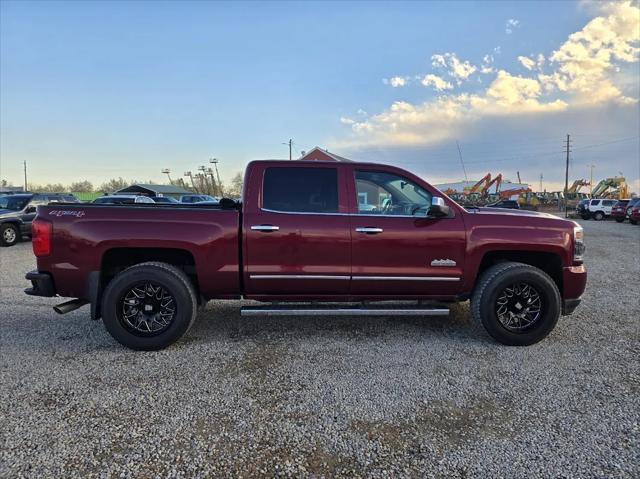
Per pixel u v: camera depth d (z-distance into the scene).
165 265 3.93
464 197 49.97
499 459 2.36
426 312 4.06
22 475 2.21
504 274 3.97
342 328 4.57
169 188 59.56
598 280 7.29
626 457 2.38
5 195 13.29
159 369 3.51
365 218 4.04
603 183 51.88
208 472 2.25
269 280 4.00
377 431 2.64
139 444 2.49
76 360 3.69
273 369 3.52
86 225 3.86
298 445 2.49
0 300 5.78
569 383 3.28
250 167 4.14
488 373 3.45
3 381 3.28
